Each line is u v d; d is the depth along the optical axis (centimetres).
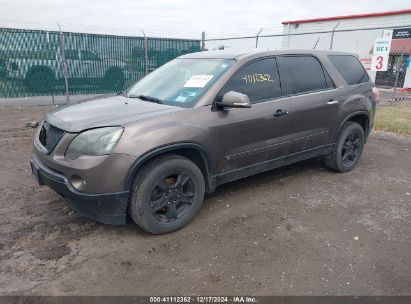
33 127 873
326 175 548
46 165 360
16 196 453
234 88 408
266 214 415
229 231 376
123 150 326
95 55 1316
